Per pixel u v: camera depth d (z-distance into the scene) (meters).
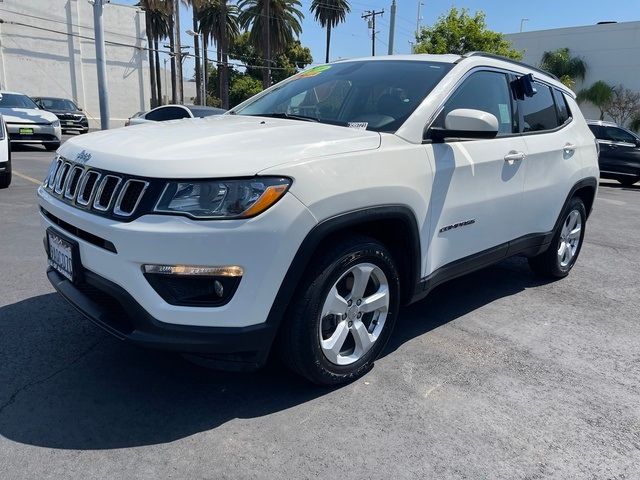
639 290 5.06
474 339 3.80
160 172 2.44
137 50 35.94
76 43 33.84
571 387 3.21
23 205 7.58
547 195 4.45
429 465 2.47
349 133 3.03
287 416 2.79
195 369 3.21
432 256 3.39
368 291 3.14
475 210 3.66
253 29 40.00
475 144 3.62
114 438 2.57
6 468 2.34
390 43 23.70
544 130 4.49
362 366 3.14
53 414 2.73
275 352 2.88
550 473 2.46
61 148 3.24
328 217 2.65
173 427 2.67
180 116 12.73
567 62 33.50
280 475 2.37
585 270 5.64
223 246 2.42
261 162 2.51
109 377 3.09
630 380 3.34
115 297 2.56
